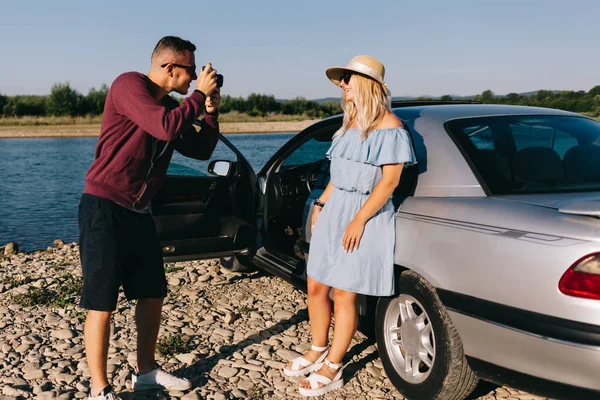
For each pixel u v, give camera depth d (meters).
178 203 4.75
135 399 3.42
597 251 2.39
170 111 2.90
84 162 24.78
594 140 3.49
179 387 3.49
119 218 3.10
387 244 3.18
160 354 4.00
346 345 3.44
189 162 4.80
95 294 3.07
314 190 4.46
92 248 3.05
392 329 3.41
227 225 4.95
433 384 3.06
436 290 2.97
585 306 2.38
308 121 70.56
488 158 3.18
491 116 3.55
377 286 3.19
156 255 3.32
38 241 9.29
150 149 3.10
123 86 2.96
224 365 3.85
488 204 2.91
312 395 3.42
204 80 3.03
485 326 2.74
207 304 5.05
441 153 3.28
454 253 2.88
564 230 2.53
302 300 5.14
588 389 2.43
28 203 13.20
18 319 4.74
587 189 3.04
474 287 2.78
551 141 3.38
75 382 3.62
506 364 2.70
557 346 2.46
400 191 3.43
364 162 3.11
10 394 3.47
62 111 71.25
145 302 3.39
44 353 4.05
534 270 2.54
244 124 65.12
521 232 2.66
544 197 2.89
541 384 2.58
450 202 3.07
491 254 2.72
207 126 3.35
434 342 3.04
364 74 3.05
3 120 67.88
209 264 6.39
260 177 5.17
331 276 3.26
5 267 6.80
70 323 4.63
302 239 4.44
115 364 3.84
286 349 4.07
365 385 3.55
